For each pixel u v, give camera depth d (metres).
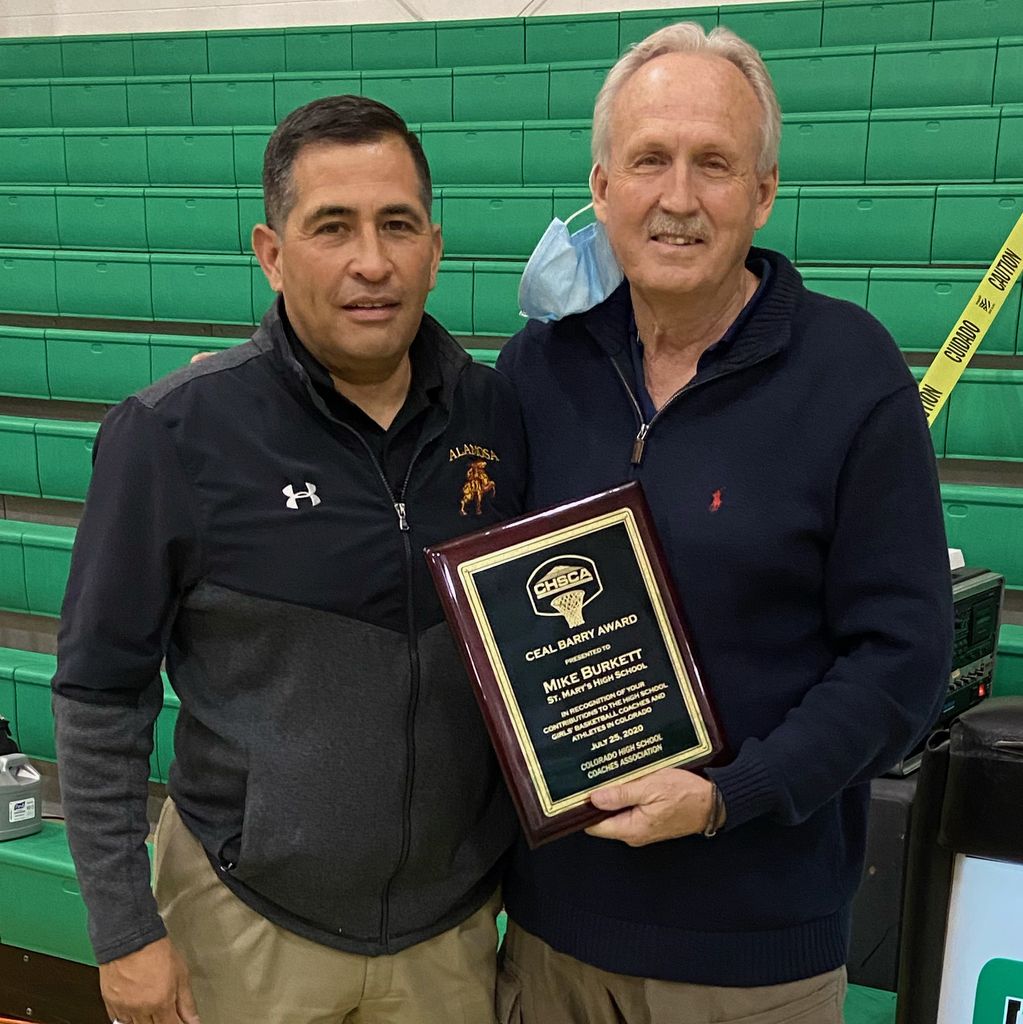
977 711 0.91
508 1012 1.16
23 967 2.17
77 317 3.49
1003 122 2.89
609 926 1.04
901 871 1.63
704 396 1.02
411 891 1.08
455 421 1.08
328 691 1.02
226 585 1.01
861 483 0.97
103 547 0.99
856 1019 1.58
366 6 4.35
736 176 0.97
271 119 4.09
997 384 2.41
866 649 0.98
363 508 1.03
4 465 2.97
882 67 3.29
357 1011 1.14
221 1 4.52
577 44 4.00
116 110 4.28
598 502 0.98
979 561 2.32
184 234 3.53
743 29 3.75
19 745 2.50
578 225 3.12
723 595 1.00
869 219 2.81
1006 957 0.89
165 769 2.35
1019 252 2.13
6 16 4.75
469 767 1.08
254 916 1.07
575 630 0.97
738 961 1.02
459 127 3.49
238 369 1.03
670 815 0.93
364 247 0.95
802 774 0.92
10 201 3.73
